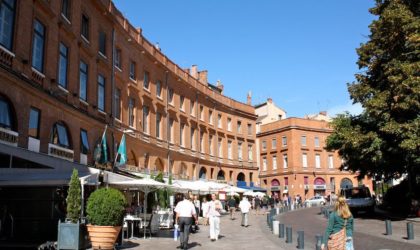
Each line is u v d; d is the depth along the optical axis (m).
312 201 58.34
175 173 39.25
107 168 24.67
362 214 33.12
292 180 67.88
